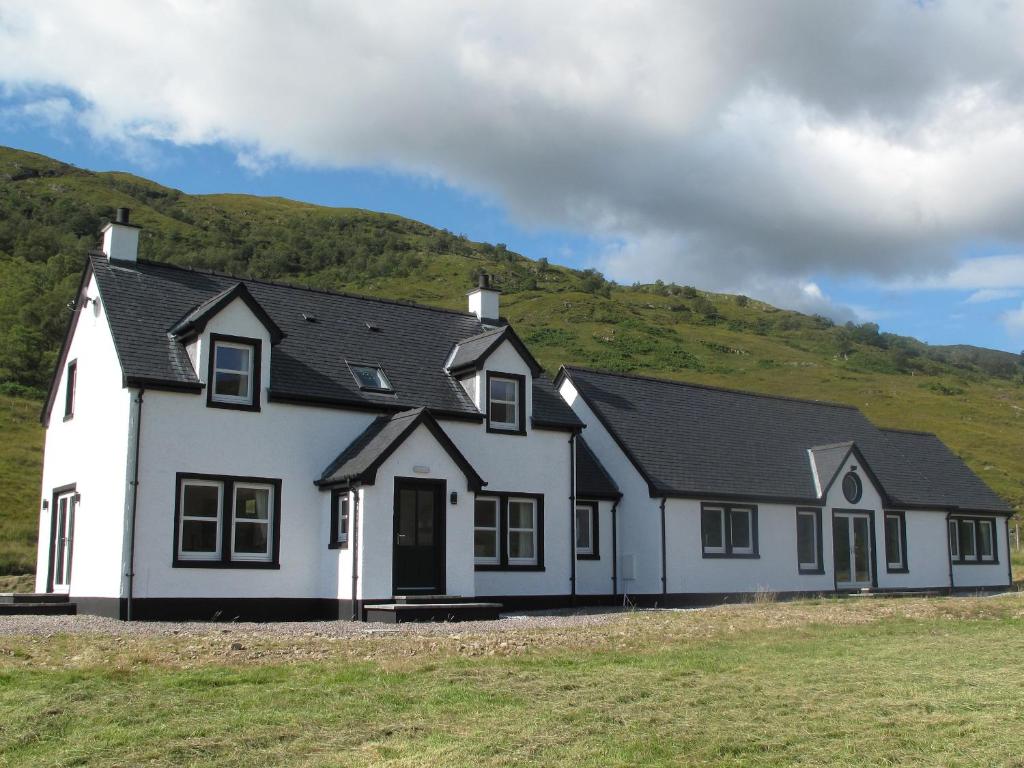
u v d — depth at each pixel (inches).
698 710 416.5
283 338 913.5
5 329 2913.4
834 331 5393.7
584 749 351.3
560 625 727.1
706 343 4097.0
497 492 1010.7
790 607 852.6
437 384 1025.5
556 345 3661.4
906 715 408.8
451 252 6673.2
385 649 561.3
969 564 1441.9
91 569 841.5
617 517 1131.3
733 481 1170.6
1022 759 342.6
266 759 338.6
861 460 1291.8
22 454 1785.2
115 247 937.5
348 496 862.5
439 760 335.0
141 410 812.0
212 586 826.8
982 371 5659.5
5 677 457.4
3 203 5733.3
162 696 429.1
